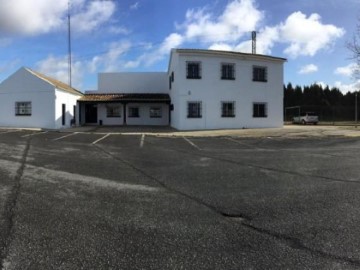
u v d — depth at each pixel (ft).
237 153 48.16
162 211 20.35
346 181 28.91
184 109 95.66
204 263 13.64
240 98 101.40
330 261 13.83
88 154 45.80
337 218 19.16
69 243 15.51
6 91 102.06
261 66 104.32
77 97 116.26
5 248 14.90
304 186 27.02
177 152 49.16
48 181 28.27
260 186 27.02
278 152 49.39
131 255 14.32
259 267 13.32
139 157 43.50
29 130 88.53
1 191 24.68
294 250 14.90
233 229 17.46
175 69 101.40
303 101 252.42
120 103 119.75
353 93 231.30
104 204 21.72
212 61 98.02
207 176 31.01
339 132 86.94
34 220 18.56
